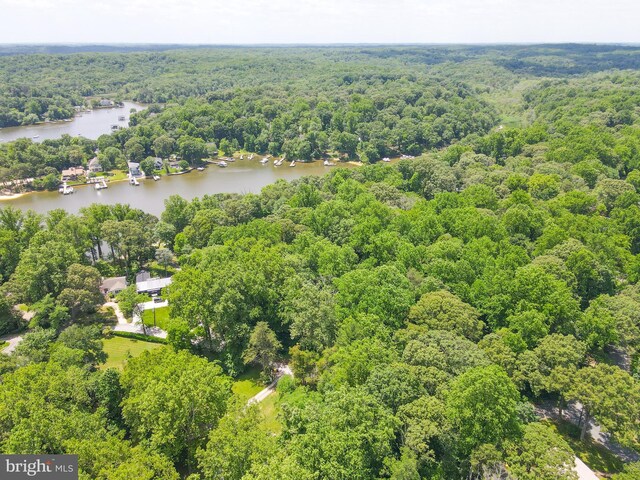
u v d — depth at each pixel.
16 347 86.81
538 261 107.19
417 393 65.44
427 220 129.00
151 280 127.62
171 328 94.31
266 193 174.00
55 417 61.72
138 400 67.31
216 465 58.50
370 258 114.25
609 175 181.00
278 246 121.75
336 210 141.88
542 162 194.25
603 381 69.31
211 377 71.62
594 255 109.31
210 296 96.31
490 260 108.19
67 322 106.31
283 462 54.34
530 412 70.50
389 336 83.12
